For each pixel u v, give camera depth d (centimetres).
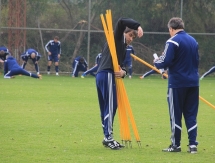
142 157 1986
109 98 2150
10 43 7069
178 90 2081
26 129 2639
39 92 4628
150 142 2347
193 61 2094
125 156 2003
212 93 4909
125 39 2194
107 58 2169
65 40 7275
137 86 5522
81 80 6262
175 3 7356
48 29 7069
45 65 7275
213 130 2728
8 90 4750
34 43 7225
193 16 7394
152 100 4153
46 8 7238
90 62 7262
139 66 7362
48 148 2147
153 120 3055
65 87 5203
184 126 2886
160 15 7344
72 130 2638
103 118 2205
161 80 6594
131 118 2216
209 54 7394
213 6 7406
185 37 2092
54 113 3284
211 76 7475
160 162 1895
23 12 7131
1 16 7131
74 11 7262
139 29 2119
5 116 3111
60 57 7256
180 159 1956
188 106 2111
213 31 7406
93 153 2056
